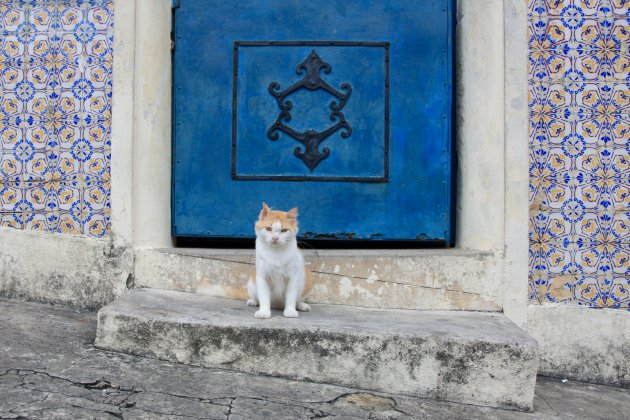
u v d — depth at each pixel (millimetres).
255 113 4188
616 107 3854
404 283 3828
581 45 3867
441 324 3355
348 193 4164
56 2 4023
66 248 3955
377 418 2725
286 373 3076
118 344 3156
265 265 3322
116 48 3934
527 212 3807
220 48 4195
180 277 3900
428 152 4156
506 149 3822
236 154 4176
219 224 4180
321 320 3283
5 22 4055
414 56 4168
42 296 3984
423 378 3047
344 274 3848
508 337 3121
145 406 2588
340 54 4172
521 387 3027
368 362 3055
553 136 3852
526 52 3846
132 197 3926
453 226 4266
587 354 3771
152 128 4012
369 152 4160
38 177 4020
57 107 4012
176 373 2982
